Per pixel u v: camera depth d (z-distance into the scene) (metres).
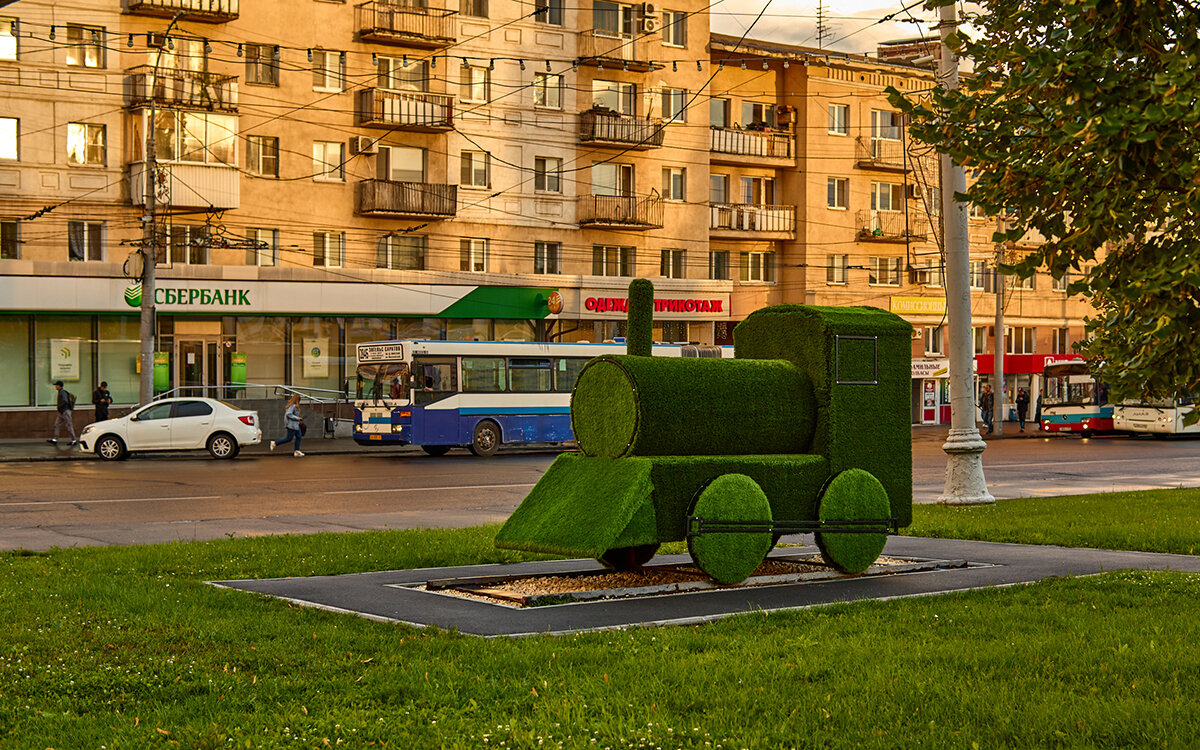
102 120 38.72
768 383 11.55
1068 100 6.39
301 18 42.03
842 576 11.61
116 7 38.88
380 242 43.78
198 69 40.25
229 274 40.25
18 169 37.53
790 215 53.81
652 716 6.09
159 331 40.19
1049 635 8.04
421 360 34.06
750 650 7.61
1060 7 6.71
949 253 20.00
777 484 11.28
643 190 49.28
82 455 32.19
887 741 5.66
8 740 5.72
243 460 31.98
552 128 47.09
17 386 38.22
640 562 11.88
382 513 19.48
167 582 10.87
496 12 45.62
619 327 49.38
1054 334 64.81
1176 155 6.03
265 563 12.35
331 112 42.69
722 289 50.72
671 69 49.97
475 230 45.47
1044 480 27.48
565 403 36.22
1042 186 6.61
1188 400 6.73
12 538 15.70
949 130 7.15
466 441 34.47
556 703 6.27
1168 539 14.32
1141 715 5.99
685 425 10.91
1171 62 5.83
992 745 5.59
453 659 7.36
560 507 10.71
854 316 12.05
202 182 39.28
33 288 37.38
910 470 12.26
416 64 44.28
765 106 54.34
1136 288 5.91
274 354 42.19
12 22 37.47
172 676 6.95
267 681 6.84
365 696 6.54
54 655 7.55
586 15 47.72
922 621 8.72
